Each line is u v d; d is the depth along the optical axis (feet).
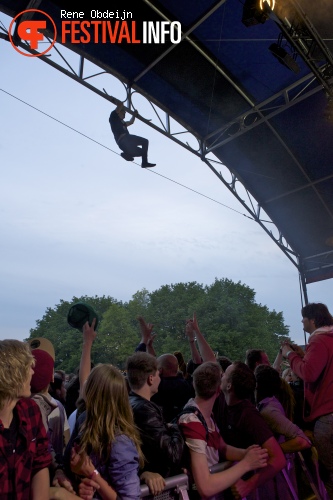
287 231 41.47
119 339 193.26
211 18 24.66
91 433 6.42
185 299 203.82
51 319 217.15
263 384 10.43
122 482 6.32
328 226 39.37
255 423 8.71
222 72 28.45
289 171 36.17
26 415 5.83
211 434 8.38
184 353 187.42
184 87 29.45
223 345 172.76
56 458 7.43
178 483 7.52
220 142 34.47
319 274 42.06
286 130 32.76
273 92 30.19
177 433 7.64
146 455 7.42
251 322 184.85
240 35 25.84
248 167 36.76
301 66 27.89
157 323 203.00
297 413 12.30
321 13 21.58
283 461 8.46
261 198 39.55
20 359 5.65
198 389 8.21
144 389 7.95
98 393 6.58
